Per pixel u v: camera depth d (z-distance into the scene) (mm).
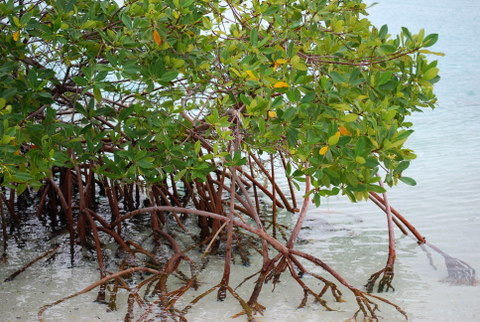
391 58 5832
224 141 5980
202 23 6121
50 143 5766
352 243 6781
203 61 6094
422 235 6793
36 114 6047
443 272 6215
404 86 5980
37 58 6492
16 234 7066
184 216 7480
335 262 6434
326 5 6293
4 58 5973
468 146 9039
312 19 6098
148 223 7324
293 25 5980
